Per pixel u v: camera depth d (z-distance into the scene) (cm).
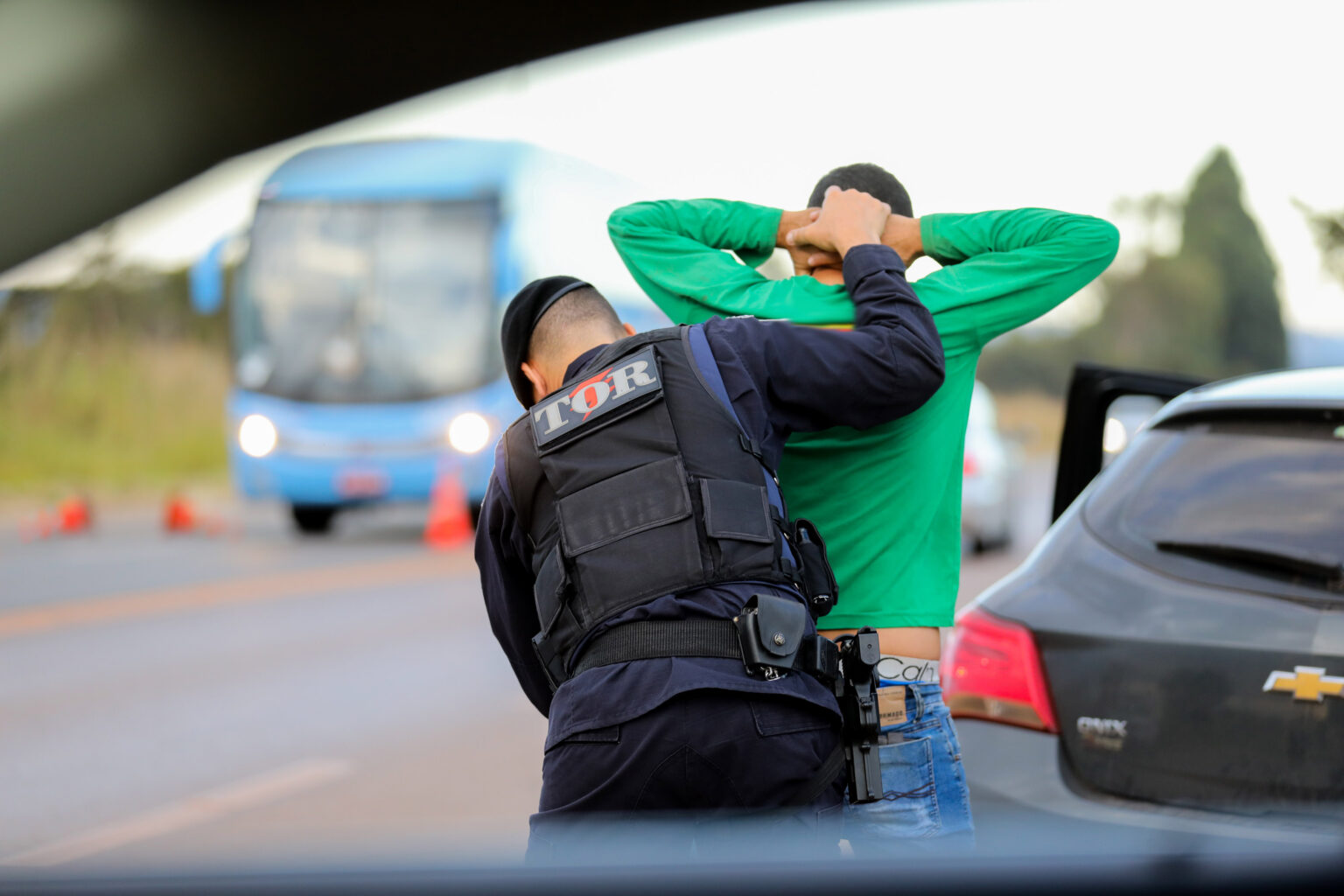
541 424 600
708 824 483
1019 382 18700
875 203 691
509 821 1251
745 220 730
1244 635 748
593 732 543
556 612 575
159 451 7656
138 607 2870
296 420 4003
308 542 4288
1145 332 19112
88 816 1306
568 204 4322
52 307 7819
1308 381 860
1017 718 821
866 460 650
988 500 3706
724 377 596
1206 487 823
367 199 4041
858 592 652
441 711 1809
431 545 4047
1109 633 800
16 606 2920
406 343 4003
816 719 553
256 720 1769
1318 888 319
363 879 316
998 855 326
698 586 556
